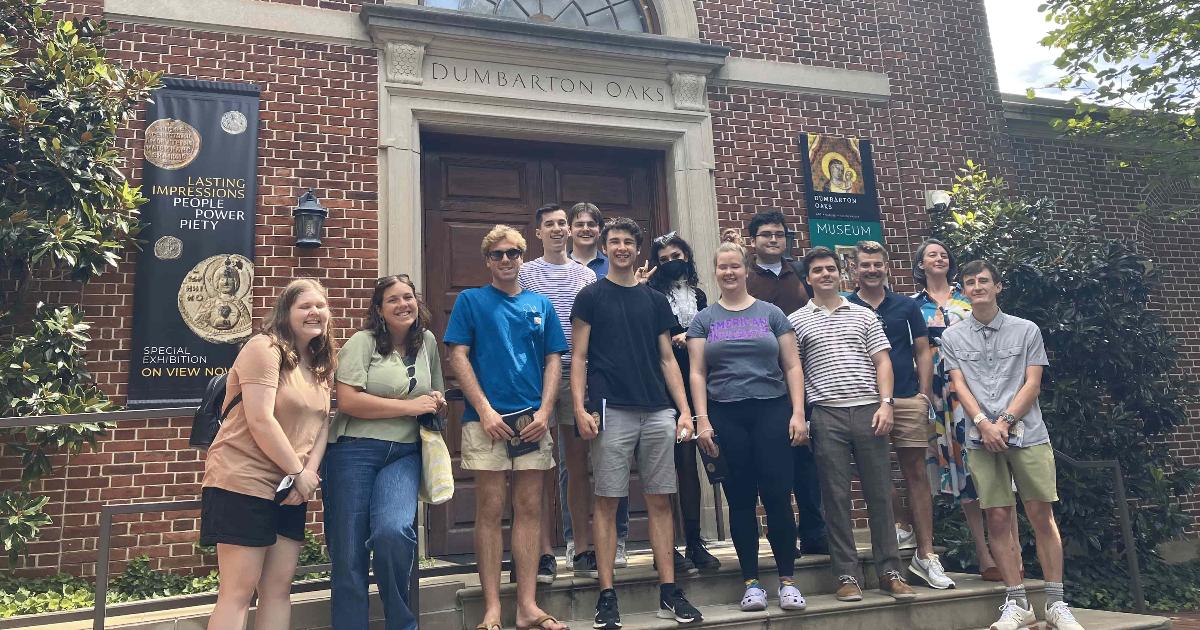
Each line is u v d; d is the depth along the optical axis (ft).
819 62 23.00
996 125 24.41
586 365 11.85
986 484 12.61
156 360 16.37
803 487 14.28
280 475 9.18
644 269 14.29
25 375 14.25
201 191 17.28
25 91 15.79
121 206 15.88
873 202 22.47
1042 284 19.85
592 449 11.61
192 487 16.16
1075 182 27.37
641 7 22.27
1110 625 13.15
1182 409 21.27
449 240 19.54
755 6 22.71
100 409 14.62
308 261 17.65
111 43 17.38
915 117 23.59
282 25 18.45
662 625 11.21
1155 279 21.81
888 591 12.96
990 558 14.20
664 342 12.25
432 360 11.04
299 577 15.44
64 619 11.55
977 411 12.66
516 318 11.40
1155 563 20.47
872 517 13.05
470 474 18.02
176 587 15.31
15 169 15.02
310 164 18.11
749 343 12.60
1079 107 26.22
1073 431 19.35
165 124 17.34
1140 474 20.03
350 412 10.12
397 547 9.46
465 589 11.78
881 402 12.89
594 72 20.76
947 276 15.75
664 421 11.69
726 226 20.92
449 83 19.38
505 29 19.74
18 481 15.37
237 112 17.80
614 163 21.48
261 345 9.30
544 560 12.18
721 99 21.76
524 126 19.79
